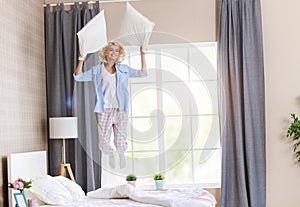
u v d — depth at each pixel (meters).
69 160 5.76
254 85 5.57
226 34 5.64
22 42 5.19
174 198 4.18
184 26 5.75
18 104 5.00
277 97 5.65
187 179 5.73
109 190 4.78
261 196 5.50
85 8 5.77
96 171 5.63
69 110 5.77
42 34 5.81
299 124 5.40
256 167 5.52
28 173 4.80
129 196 4.52
